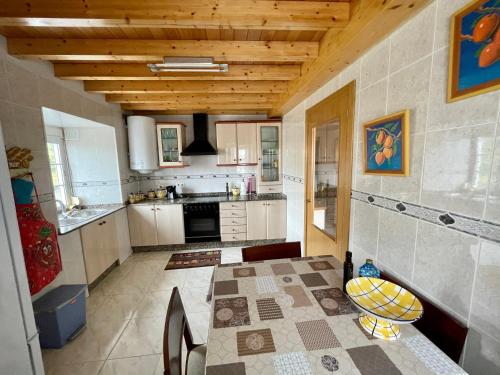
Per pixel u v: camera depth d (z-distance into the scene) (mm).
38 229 1635
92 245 2525
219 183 4137
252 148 3803
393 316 903
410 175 1170
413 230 1166
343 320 980
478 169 849
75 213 2971
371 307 973
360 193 1619
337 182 1964
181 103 3256
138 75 2113
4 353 886
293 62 2176
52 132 2914
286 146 3596
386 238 1369
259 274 1381
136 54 1689
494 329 827
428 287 1090
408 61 1148
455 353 919
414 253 1164
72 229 2225
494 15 756
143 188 4031
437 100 999
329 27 1354
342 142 1852
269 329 937
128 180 3588
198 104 3301
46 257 1680
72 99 2359
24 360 963
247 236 3730
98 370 1588
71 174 3176
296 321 979
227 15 1266
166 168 4027
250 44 1724
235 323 973
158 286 2627
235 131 3752
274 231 3762
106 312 2189
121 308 2248
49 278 1701
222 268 1457
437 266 1037
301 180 2926
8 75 1675
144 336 1889
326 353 816
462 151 903
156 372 1571
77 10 1217
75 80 2406
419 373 733
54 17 1219
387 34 1268
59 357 1690
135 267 3084
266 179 3949
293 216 3336
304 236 2865
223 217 3645
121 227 3234
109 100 2975
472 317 900
